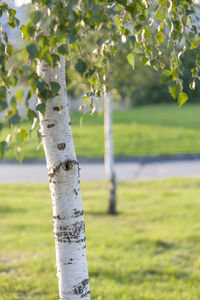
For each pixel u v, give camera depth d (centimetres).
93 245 762
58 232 315
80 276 320
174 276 622
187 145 1945
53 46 212
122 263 671
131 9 239
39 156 1839
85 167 1662
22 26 263
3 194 1234
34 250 739
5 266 647
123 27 266
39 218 974
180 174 1507
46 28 200
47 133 300
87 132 2256
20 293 554
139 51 295
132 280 607
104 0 244
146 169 1609
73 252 315
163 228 880
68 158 304
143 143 2006
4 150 188
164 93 3281
